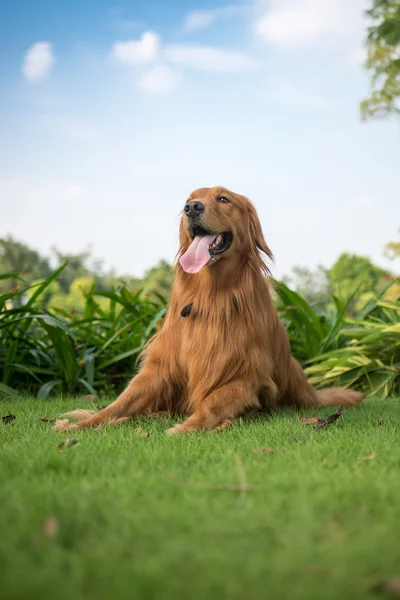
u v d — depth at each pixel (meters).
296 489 1.94
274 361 4.46
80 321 6.33
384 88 26.08
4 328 5.84
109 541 1.51
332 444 2.80
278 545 1.48
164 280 30.34
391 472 2.19
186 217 4.08
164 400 4.30
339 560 1.37
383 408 4.81
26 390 6.16
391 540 1.47
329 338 6.71
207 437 3.21
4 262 54.84
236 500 1.84
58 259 57.69
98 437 3.17
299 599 1.22
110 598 1.22
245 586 1.26
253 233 4.36
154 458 2.51
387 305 6.40
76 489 1.97
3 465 2.34
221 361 4.10
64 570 1.37
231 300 4.16
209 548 1.46
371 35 25.66
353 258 42.03
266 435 3.20
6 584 1.27
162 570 1.32
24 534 1.54
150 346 4.51
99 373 6.41
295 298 6.47
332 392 5.22
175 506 1.77
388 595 1.24
